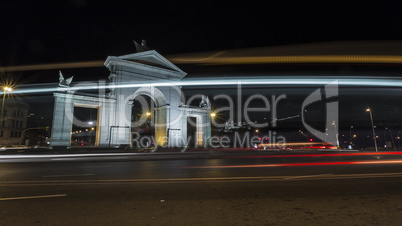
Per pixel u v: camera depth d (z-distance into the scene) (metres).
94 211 4.19
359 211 4.20
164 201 4.88
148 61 36.47
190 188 6.21
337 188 6.20
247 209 4.31
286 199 5.05
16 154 21.64
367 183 6.92
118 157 18.33
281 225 3.49
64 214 4.02
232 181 7.29
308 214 4.03
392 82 29.34
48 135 50.97
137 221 3.66
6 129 64.25
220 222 3.61
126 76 33.56
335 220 3.71
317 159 16.66
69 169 10.82
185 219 3.76
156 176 8.40
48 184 6.84
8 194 5.55
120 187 6.36
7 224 3.55
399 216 3.92
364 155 22.02
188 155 21.14
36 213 4.08
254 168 10.92
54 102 26.91
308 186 6.48
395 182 7.09
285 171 9.76
